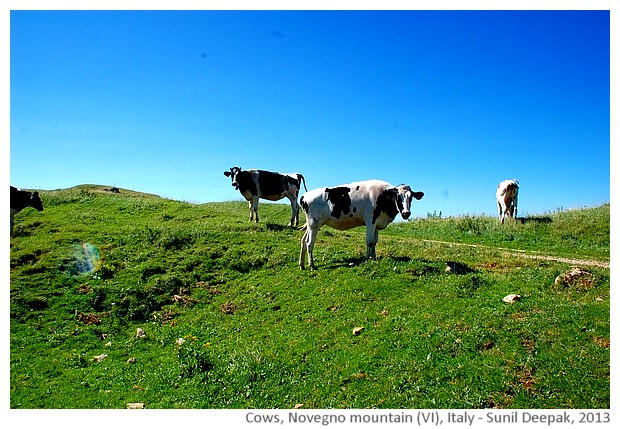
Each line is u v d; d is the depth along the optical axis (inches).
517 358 347.3
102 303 540.4
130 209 1042.7
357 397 332.2
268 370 375.6
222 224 828.6
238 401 347.9
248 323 485.4
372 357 374.3
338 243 745.0
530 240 851.4
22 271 602.5
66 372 408.5
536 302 436.1
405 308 453.7
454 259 629.9
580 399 306.8
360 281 532.7
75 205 1071.6
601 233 824.9
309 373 368.5
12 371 406.3
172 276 601.0
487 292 473.1
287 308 504.4
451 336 385.4
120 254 675.4
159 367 411.8
